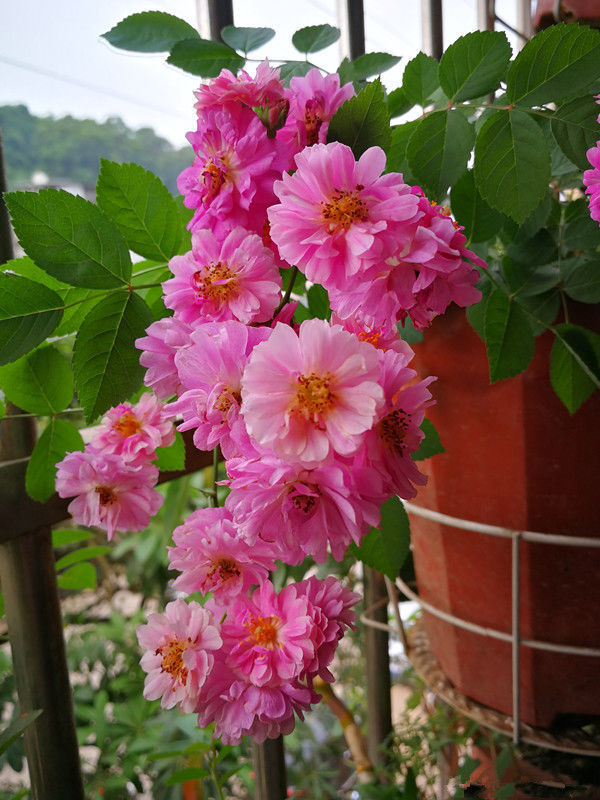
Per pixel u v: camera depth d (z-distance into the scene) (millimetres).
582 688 395
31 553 329
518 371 342
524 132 297
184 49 341
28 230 276
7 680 632
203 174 269
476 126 349
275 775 428
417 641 511
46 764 339
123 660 732
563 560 376
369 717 549
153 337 265
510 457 375
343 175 224
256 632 258
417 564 454
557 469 366
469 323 371
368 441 208
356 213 224
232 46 360
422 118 321
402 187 225
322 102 278
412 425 224
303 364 197
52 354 325
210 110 273
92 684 711
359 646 720
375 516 212
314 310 344
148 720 655
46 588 335
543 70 297
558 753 421
